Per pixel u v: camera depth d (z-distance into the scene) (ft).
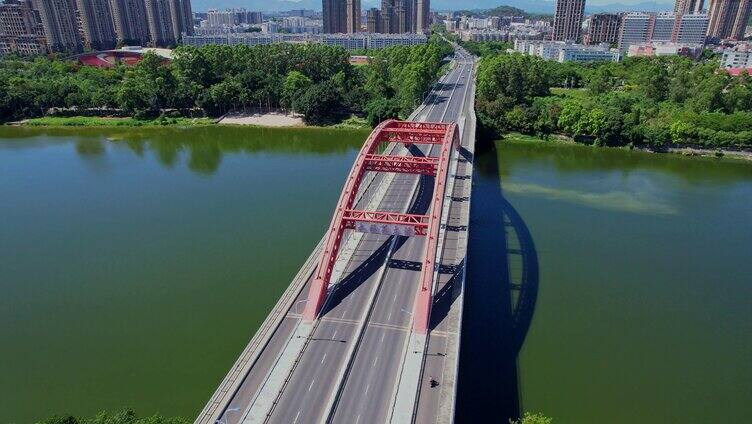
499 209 508.53
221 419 230.48
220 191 554.87
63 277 380.99
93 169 632.79
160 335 314.35
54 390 274.36
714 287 376.48
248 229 457.27
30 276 383.45
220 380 279.69
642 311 346.13
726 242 445.78
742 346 314.76
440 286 327.67
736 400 274.16
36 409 262.88
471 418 257.14
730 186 583.58
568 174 617.21
